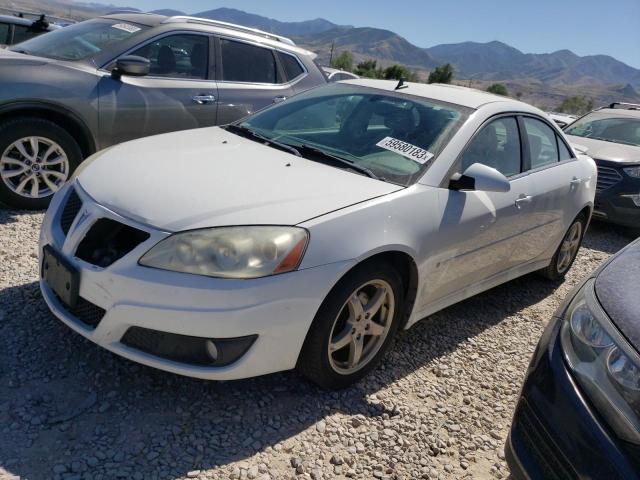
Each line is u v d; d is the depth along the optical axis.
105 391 2.77
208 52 5.88
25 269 3.84
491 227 3.65
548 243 4.68
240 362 2.57
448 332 4.02
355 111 3.90
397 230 2.97
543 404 2.19
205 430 2.62
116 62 5.32
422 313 3.48
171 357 2.55
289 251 2.56
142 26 5.61
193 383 2.93
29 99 4.72
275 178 3.01
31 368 2.85
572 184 4.66
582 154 5.26
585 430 1.99
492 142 3.84
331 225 2.72
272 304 2.53
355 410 2.95
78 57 5.25
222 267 2.47
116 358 3.02
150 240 2.53
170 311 2.45
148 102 5.40
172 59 5.67
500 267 4.12
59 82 4.89
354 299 2.93
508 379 3.55
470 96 4.07
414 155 3.43
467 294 3.92
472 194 3.50
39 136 4.82
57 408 2.61
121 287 2.51
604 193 7.61
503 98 4.29
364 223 2.83
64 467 2.29
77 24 6.02
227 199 2.72
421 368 3.48
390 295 3.10
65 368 2.89
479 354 3.79
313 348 2.79
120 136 5.32
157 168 3.04
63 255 2.75
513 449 2.30
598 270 2.54
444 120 3.68
